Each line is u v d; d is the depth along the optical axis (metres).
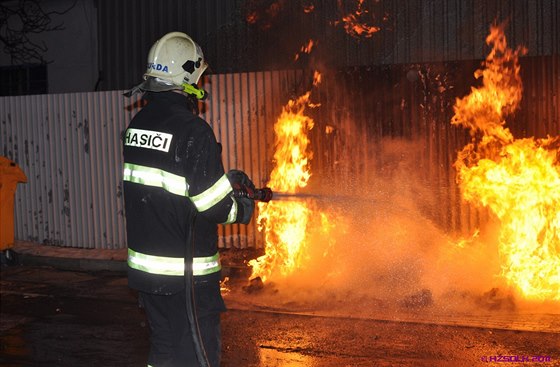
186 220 3.44
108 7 12.45
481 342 5.55
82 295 7.71
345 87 8.99
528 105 8.39
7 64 13.80
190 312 3.29
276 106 9.27
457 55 9.93
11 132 10.52
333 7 10.50
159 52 3.63
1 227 9.33
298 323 6.22
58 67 13.35
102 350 5.70
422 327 5.98
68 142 10.19
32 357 5.55
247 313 6.59
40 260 9.55
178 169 3.39
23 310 7.06
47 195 10.36
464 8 9.87
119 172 9.93
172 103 3.59
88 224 10.13
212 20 11.36
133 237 3.54
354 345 5.59
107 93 9.93
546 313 6.34
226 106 9.45
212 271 3.53
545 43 9.53
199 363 3.28
